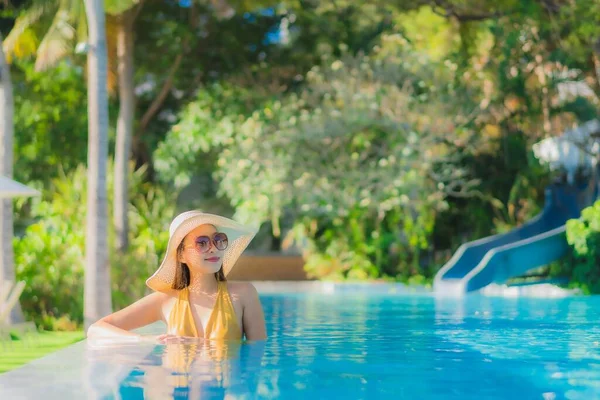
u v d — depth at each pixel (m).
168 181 27.17
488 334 7.54
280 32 28.41
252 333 6.00
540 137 23.75
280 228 28.52
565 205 22.08
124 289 13.34
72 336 11.01
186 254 5.79
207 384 4.25
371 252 23.70
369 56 26.02
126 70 19.77
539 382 4.52
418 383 4.44
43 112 24.73
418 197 22.88
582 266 17.52
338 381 4.45
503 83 23.28
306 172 22.83
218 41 28.02
